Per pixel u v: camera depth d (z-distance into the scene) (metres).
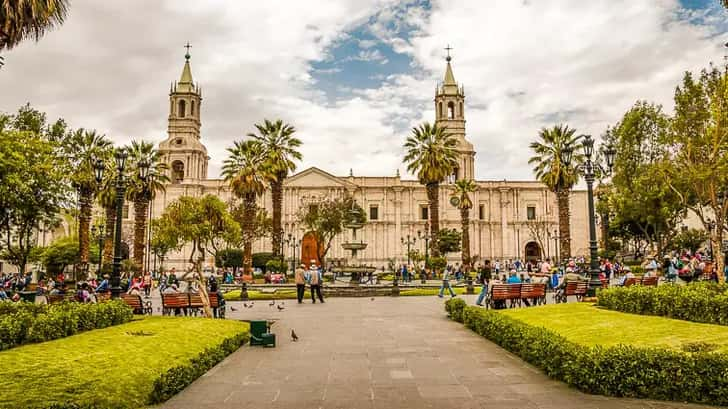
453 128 84.81
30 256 49.00
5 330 11.22
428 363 11.30
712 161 24.02
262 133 51.38
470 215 82.69
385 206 81.88
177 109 79.75
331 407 8.17
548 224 83.06
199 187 77.94
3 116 34.53
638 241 69.69
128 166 43.75
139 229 45.53
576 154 46.50
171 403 8.48
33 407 7.02
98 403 7.64
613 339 11.74
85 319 13.65
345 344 13.77
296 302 26.78
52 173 33.59
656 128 41.53
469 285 31.62
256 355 12.40
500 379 9.84
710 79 25.22
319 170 80.56
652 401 8.31
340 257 79.06
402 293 31.31
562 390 9.01
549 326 14.23
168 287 20.38
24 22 12.44
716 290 15.27
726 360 8.15
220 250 68.06
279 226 50.88
